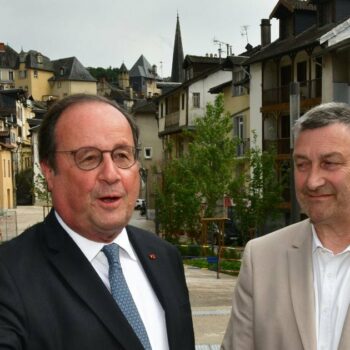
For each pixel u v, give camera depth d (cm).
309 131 284
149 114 5266
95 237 243
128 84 13400
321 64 2245
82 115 236
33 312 218
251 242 326
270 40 3331
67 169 235
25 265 228
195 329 832
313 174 283
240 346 312
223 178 2291
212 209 2317
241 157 2764
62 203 240
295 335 293
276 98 2772
